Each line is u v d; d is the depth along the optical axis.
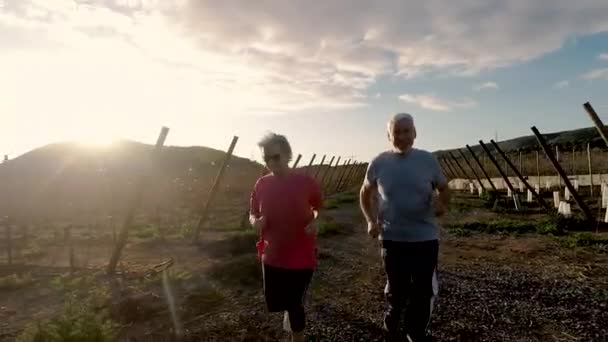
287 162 3.36
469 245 8.46
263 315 4.59
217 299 5.16
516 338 3.79
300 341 3.43
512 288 5.29
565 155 30.66
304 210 3.30
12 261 8.15
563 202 11.42
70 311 3.96
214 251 8.36
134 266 7.23
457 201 17.81
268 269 3.38
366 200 3.77
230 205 20.69
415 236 3.41
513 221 11.15
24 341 3.70
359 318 4.42
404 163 3.45
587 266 6.15
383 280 5.97
